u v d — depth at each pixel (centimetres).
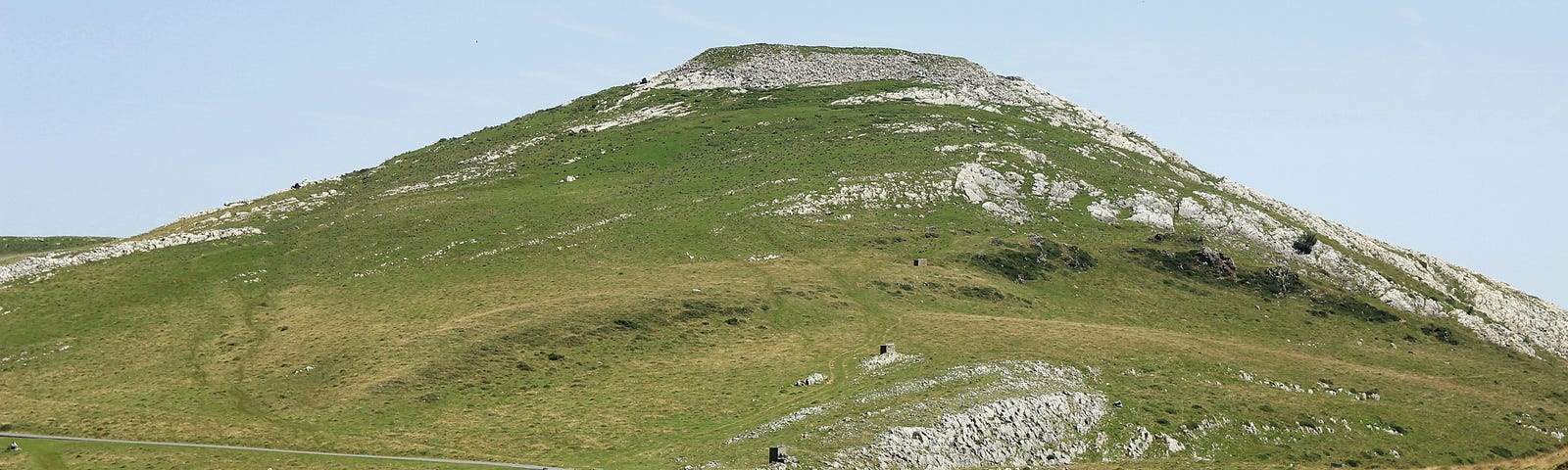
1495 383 13862
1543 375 14575
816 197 18200
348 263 15700
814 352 12456
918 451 8919
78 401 10744
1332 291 17025
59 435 9744
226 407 10562
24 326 13112
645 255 15862
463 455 9200
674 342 12669
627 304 13425
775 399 10831
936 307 14500
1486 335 16100
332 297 14275
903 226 17562
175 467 8738
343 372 11425
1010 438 9662
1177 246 17600
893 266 15838
